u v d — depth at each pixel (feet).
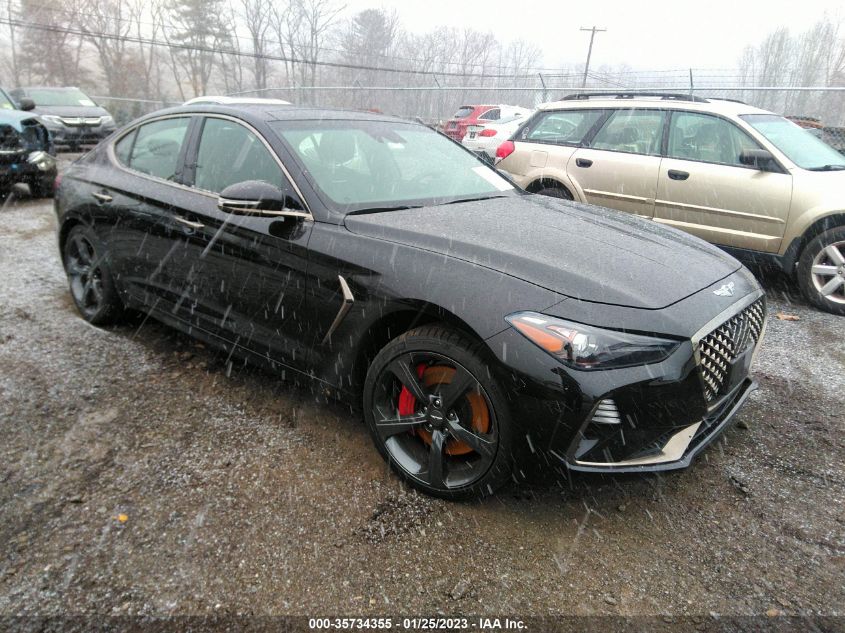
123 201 11.83
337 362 8.77
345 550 7.11
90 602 6.34
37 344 12.37
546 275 7.33
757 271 19.40
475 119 54.65
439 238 8.11
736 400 8.41
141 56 158.30
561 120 21.13
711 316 7.36
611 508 7.96
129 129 12.99
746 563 7.07
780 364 12.48
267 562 6.91
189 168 10.97
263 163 9.76
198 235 10.27
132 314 13.43
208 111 11.12
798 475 8.71
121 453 8.86
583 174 19.92
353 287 8.23
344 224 8.70
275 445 9.14
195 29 152.66
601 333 6.79
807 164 16.47
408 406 8.20
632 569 6.96
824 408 10.62
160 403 10.26
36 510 7.65
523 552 7.16
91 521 7.48
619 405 6.81
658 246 8.73
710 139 17.83
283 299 9.16
